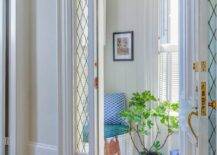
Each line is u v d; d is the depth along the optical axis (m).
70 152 2.84
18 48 3.16
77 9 2.85
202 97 1.54
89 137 2.60
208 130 1.59
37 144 3.13
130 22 3.85
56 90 2.96
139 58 3.80
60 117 2.89
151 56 3.73
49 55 3.04
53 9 2.99
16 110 3.15
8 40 3.30
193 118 1.62
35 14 3.16
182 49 1.82
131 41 3.85
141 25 3.78
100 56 2.63
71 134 2.84
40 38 3.12
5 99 3.30
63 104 2.88
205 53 1.55
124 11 3.89
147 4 3.73
